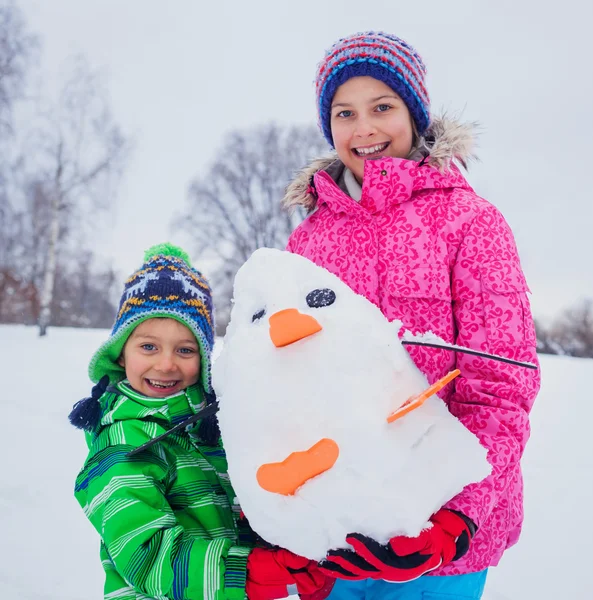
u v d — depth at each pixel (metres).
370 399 0.93
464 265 1.33
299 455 0.89
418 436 0.94
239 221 18.81
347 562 0.91
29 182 14.23
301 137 19.00
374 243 1.43
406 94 1.52
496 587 2.21
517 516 1.35
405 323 1.35
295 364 0.96
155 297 1.50
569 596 2.14
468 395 1.23
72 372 6.41
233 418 0.99
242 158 18.88
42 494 3.00
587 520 2.79
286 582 1.10
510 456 1.14
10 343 9.37
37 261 15.78
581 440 4.09
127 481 1.28
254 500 0.94
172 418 1.46
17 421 4.31
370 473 0.89
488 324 1.27
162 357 1.50
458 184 1.44
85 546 2.48
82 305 18.81
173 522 1.24
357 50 1.51
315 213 1.65
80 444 3.82
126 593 1.29
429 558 0.94
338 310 1.02
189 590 1.12
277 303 1.06
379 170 1.43
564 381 6.59
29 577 2.21
